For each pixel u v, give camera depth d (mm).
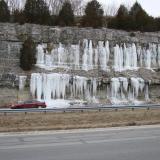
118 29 61125
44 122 28562
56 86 48312
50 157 13961
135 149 15797
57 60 52188
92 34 55094
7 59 48906
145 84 52750
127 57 56250
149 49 58062
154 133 21891
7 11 57062
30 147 16391
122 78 51531
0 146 16750
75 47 53438
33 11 57594
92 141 18312
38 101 42031
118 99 50500
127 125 27391
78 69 52500
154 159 13586
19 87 46250
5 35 49875
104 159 13578
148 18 64812
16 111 32281
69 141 18359
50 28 53344
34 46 50469
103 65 54344
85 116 31562
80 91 49188
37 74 47625
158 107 39188
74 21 60375
